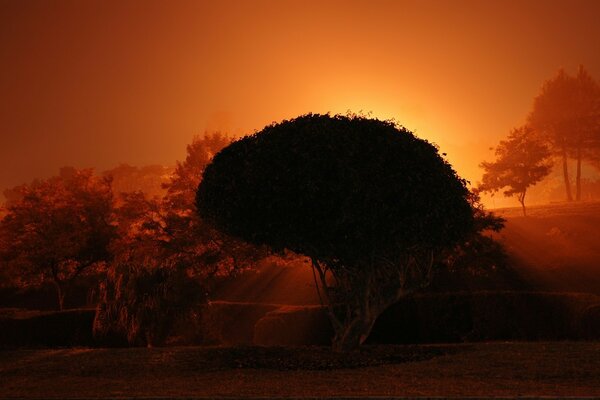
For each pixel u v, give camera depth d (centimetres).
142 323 2409
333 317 1939
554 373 1359
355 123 1750
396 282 1933
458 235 1862
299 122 1769
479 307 2658
